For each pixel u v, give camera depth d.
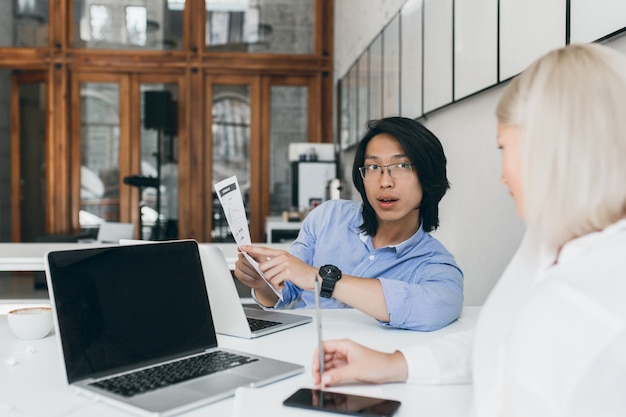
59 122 6.96
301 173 6.02
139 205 7.10
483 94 2.45
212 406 0.92
